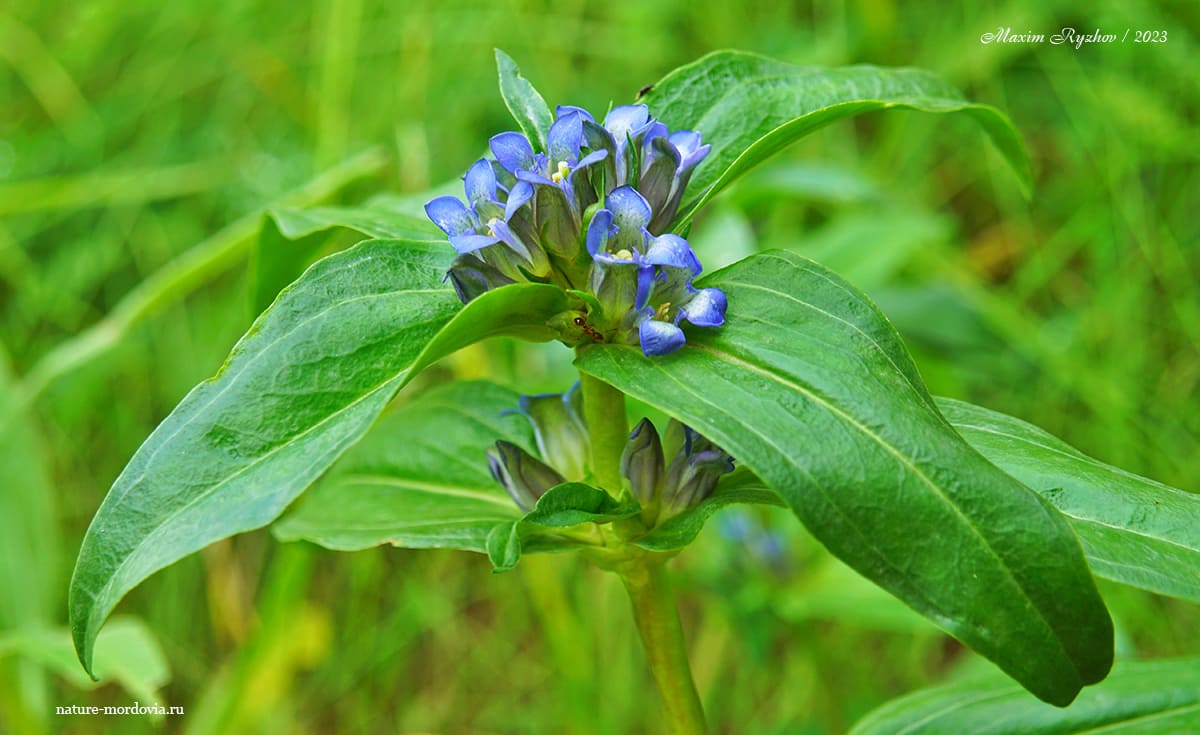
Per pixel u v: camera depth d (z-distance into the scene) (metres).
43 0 0.60
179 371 0.52
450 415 0.31
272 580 0.49
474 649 0.49
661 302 0.24
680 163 0.25
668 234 0.24
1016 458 0.25
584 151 0.25
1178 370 0.51
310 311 0.24
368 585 0.50
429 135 0.56
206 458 0.23
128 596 0.50
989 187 0.58
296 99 0.57
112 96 0.59
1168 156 0.54
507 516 0.29
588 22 0.59
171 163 0.57
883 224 0.48
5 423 0.40
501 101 0.57
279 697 0.46
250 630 0.48
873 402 0.23
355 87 0.57
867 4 0.54
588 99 0.58
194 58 0.59
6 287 0.56
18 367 0.53
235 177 0.55
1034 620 0.22
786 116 0.27
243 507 0.23
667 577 0.27
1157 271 0.52
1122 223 0.53
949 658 0.47
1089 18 0.56
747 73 0.27
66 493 0.51
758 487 0.26
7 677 0.38
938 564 0.22
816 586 0.39
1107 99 0.54
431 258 0.25
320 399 0.24
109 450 0.52
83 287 0.54
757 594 0.39
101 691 0.49
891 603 0.38
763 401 0.23
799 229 0.57
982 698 0.28
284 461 0.23
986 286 0.56
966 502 0.22
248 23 0.59
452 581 0.50
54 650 0.35
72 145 0.58
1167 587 0.23
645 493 0.26
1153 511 0.24
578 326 0.24
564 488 0.25
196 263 0.37
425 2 0.57
